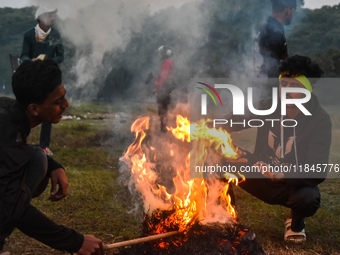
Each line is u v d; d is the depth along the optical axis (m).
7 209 1.75
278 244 2.93
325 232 3.19
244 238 2.36
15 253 2.71
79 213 3.49
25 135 1.95
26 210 1.78
